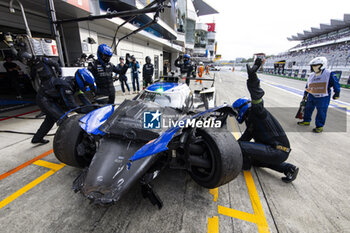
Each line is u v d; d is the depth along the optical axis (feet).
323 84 12.25
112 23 23.17
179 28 75.97
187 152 5.89
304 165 8.76
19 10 17.22
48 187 6.58
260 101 6.57
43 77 9.11
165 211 5.69
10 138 10.47
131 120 6.03
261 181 7.45
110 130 5.77
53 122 9.84
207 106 12.59
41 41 12.31
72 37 20.88
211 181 6.01
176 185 6.98
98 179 4.74
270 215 5.68
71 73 14.78
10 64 18.28
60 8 16.85
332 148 10.69
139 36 33.63
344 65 59.06
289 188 7.02
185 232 4.98
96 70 12.17
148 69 26.78
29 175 7.23
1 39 17.72
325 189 7.00
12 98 20.11
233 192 6.72
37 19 19.52
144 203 5.98
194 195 6.47
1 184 6.66
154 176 5.63
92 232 4.87
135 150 5.36
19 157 8.52
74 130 6.60
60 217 5.32
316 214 5.76
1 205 5.69
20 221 5.13
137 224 5.17
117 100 20.98
